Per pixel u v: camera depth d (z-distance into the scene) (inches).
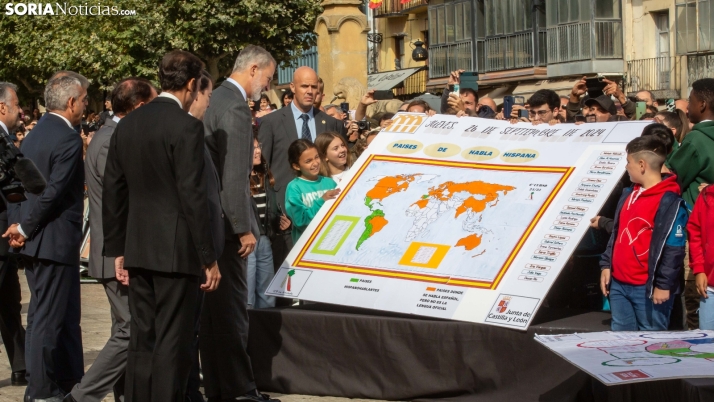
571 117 327.6
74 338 242.1
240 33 943.7
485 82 1203.9
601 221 222.4
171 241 193.9
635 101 363.9
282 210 291.7
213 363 227.0
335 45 614.5
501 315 216.4
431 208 247.4
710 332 192.9
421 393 225.5
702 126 248.2
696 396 154.2
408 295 230.4
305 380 238.7
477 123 264.8
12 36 1226.6
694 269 221.5
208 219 193.2
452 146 261.6
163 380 194.7
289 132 297.7
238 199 217.9
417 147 266.2
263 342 243.0
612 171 228.7
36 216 225.5
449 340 222.5
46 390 229.6
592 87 319.0
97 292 427.5
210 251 193.3
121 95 231.5
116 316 219.8
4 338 260.2
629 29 1025.5
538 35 1112.8
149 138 195.0
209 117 221.8
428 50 1322.6
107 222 205.0
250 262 268.4
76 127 245.6
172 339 196.1
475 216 239.3
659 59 988.6
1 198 243.6
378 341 230.2
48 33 1190.9
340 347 234.8
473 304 221.5
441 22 1286.9
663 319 206.1
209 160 210.2
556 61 1090.1
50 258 228.4
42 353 229.1
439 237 239.8
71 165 228.7
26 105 1489.9
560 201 230.2
